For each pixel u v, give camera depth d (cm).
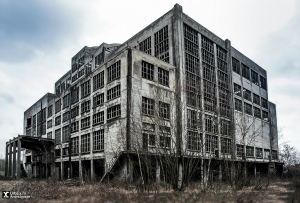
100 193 2142
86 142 4212
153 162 3027
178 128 2564
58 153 5269
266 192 2377
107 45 5431
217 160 3909
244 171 3016
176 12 4094
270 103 6650
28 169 6425
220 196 2003
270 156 5691
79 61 6216
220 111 4328
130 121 3297
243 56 5669
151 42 4481
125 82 3419
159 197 1958
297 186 3098
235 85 5238
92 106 4144
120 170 3216
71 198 1914
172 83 3894
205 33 4634
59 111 5419
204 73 4459
